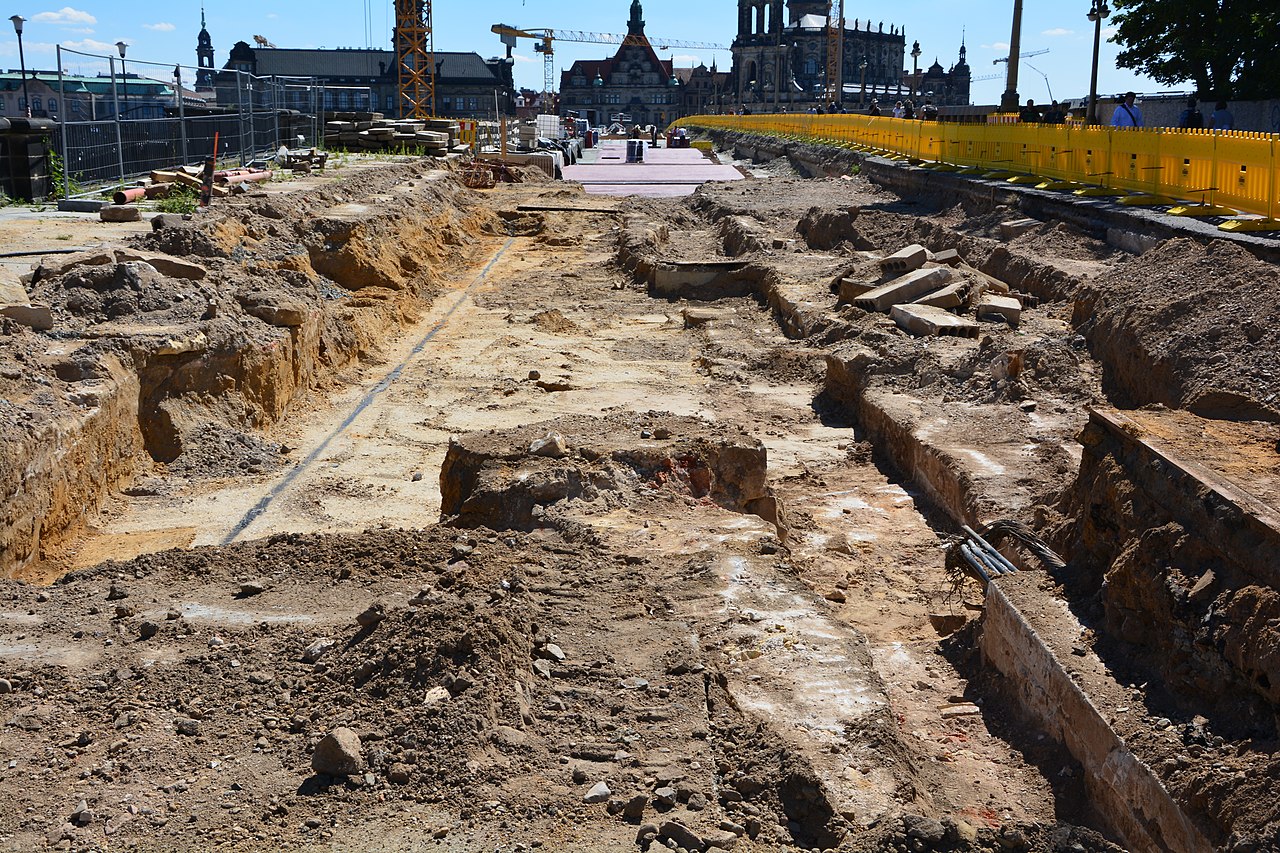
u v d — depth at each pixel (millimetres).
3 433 9242
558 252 30266
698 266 23781
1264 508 5918
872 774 5445
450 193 34406
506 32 144000
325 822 4715
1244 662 5516
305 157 34719
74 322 12508
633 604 6977
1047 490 10133
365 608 6785
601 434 10227
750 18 187250
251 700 5695
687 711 5633
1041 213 23188
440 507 10734
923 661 7824
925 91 193500
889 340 15969
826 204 35188
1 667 5996
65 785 4965
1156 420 7629
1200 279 12875
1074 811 5930
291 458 12836
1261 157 17109
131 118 26578
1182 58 33812
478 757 5090
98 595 7062
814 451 13492
